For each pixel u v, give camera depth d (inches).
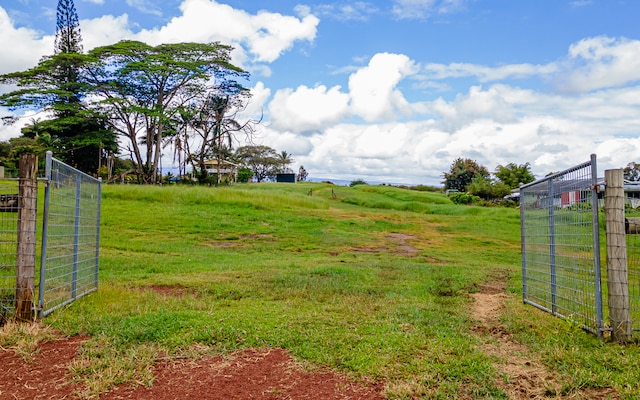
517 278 386.6
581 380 151.6
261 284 325.4
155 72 1673.2
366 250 624.4
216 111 1908.2
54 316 218.2
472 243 735.1
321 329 205.3
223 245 615.5
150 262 435.2
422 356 174.1
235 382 152.5
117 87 1726.1
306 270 395.2
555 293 239.0
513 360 174.9
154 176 1734.7
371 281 349.4
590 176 198.7
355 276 368.8
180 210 850.1
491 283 360.5
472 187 1994.3
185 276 361.7
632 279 232.7
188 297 278.5
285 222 823.7
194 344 184.2
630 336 190.9
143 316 221.3
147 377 153.3
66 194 240.7
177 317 217.2
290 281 338.0
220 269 404.2
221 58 1867.6
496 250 666.2
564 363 167.0
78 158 1804.9
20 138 2305.6
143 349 175.6
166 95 1841.8
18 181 212.5
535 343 192.5
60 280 237.8
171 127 1754.4
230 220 797.2
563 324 218.4
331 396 143.7
